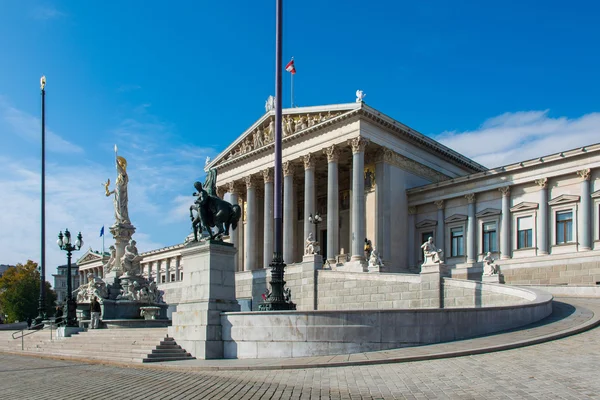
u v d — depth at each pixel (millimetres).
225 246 27156
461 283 39594
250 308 62438
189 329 26594
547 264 59531
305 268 54812
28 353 34688
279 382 17734
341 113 70938
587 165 58344
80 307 47906
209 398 15297
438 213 71062
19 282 118062
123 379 20125
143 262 137875
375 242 70000
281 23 33594
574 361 17438
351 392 15477
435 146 77562
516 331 24016
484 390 14641
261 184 86750
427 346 22453
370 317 23344
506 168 64562
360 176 67250
